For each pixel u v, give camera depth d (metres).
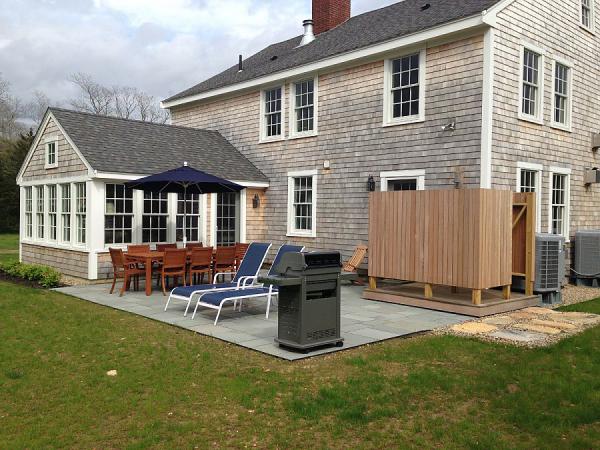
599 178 12.86
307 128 13.99
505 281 8.66
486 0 10.67
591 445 3.72
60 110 13.49
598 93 13.50
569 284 12.30
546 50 11.50
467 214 8.17
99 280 11.96
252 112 15.59
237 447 3.71
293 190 14.37
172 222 13.30
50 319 7.75
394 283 11.92
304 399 4.55
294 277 5.88
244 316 8.09
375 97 12.10
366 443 3.77
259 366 5.50
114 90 48.22
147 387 4.86
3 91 47.75
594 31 13.30
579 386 4.86
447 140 10.67
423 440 3.80
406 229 9.03
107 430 3.96
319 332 6.03
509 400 4.52
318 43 15.30
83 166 12.07
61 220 13.29
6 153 36.69
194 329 7.14
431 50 10.96
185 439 3.82
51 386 4.89
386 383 4.96
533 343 6.43
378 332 7.01
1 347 6.21
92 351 6.04
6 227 34.47
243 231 14.84
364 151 12.37
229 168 14.56
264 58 18.11
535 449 3.69
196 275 11.85
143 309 8.59
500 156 10.26
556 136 11.88
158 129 15.09
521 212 9.33
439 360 5.72
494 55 10.05
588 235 11.91
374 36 12.30
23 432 3.92
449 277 8.41
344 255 12.83
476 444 3.72
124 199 12.43
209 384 4.92
